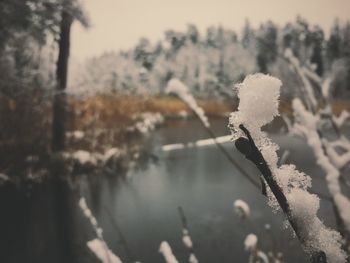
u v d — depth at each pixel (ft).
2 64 21.95
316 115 3.48
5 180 20.63
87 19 24.14
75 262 12.38
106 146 26.96
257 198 19.52
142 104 40.11
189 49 113.39
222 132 45.32
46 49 24.43
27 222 16.01
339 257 1.08
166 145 35.94
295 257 10.21
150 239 14.75
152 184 22.49
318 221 1.10
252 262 4.75
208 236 14.98
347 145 3.54
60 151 24.04
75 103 27.40
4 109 21.97
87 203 18.54
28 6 22.00
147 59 119.03
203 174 25.07
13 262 12.82
